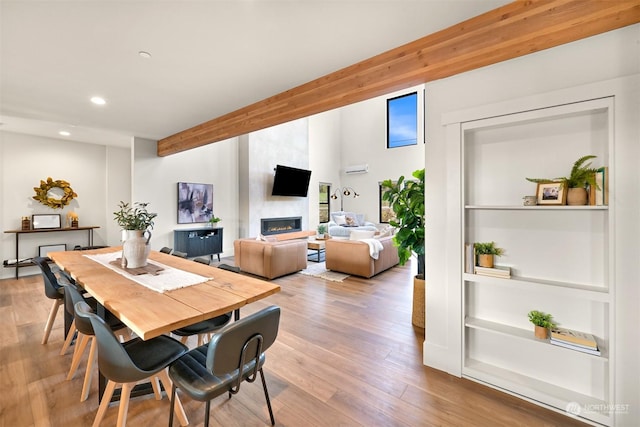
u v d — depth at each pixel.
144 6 1.63
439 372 2.10
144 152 5.17
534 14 1.58
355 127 9.70
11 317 3.09
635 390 1.47
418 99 8.40
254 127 3.31
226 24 1.80
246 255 5.01
